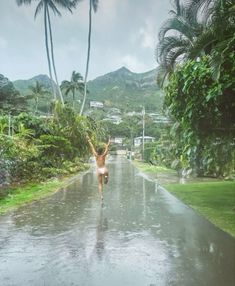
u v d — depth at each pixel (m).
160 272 6.05
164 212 12.14
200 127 14.30
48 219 10.75
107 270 6.14
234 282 5.60
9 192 16.69
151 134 116.62
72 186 21.20
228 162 25.12
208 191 18.77
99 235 8.69
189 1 15.56
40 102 81.69
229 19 11.83
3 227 9.58
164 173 35.53
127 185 22.31
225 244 7.89
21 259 6.73
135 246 7.70
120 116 147.75
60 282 5.59
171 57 22.11
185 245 7.79
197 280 5.68
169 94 14.20
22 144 20.50
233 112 13.20
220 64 10.83
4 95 52.75
